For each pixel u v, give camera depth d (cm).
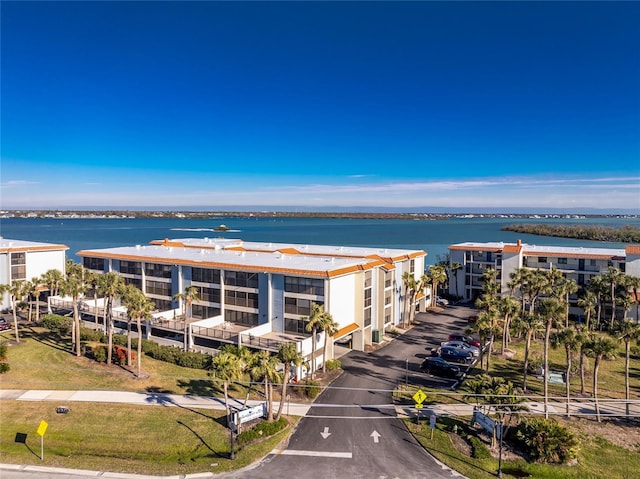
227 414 3975
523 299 7594
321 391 4728
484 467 3362
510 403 3650
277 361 3884
